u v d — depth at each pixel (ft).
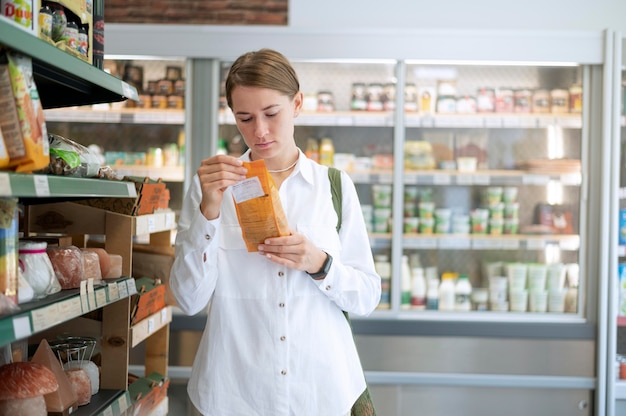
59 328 7.13
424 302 13.73
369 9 13.87
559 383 12.15
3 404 4.93
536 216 13.80
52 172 5.48
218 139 12.90
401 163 12.64
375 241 13.11
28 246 5.22
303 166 5.76
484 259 13.98
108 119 12.96
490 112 13.33
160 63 13.42
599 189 12.20
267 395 5.43
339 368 5.63
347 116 13.14
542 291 13.24
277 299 5.46
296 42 12.16
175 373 12.01
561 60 12.09
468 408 12.27
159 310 8.28
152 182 7.64
